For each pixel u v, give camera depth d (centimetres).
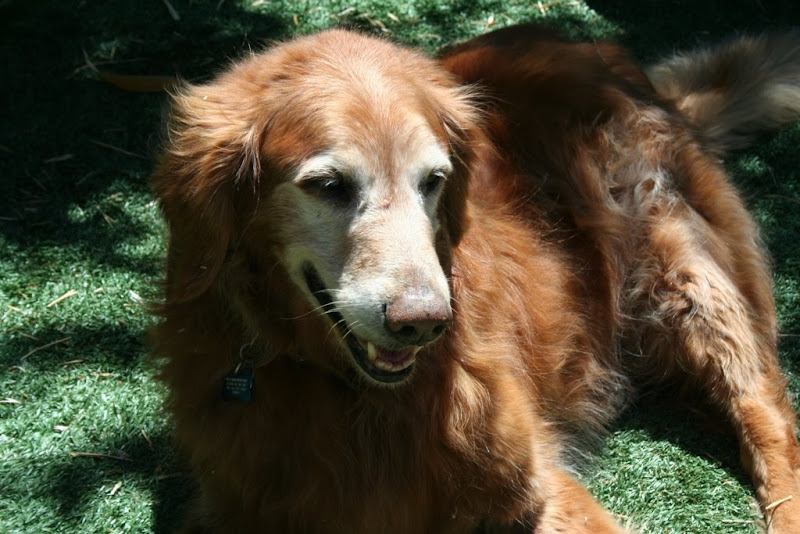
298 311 126
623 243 154
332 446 129
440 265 126
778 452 142
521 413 135
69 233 171
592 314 153
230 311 127
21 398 150
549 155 154
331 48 127
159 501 140
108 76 194
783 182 175
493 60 160
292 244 124
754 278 154
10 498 140
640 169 156
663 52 202
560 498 137
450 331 130
